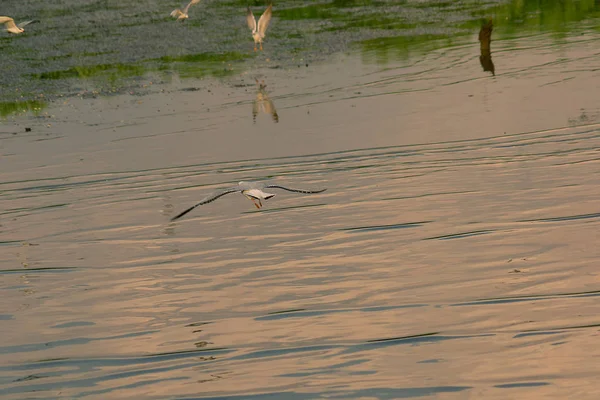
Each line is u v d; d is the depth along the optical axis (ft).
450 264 47.91
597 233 50.75
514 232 51.70
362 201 58.75
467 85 90.22
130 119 85.20
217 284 47.47
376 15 135.03
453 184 60.59
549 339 38.73
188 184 64.80
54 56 116.47
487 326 40.42
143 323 43.32
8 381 38.06
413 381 35.96
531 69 95.35
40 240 55.62
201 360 38.93
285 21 134.62
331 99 88.28
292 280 47.32
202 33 127.24
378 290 45.32
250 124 80.89
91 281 48.80
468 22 125.39
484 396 34.50
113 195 63.31
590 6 128.98
